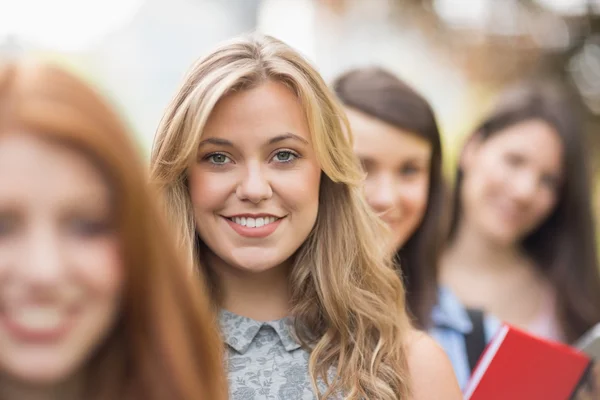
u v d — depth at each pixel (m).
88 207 0.98
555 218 3.67
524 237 3.70
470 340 2.94
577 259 3.66
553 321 3.65
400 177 2.89
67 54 6.23
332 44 7.84
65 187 0.96
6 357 0.98
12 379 1.03
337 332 1.89
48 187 0.95
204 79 1.78
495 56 7.88
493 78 7.88
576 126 3.65
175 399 1.08
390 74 2.96
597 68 7.59
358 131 2.82
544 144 3.59
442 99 7.96
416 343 1.95
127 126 1.01
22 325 0.97
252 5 7.30
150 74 6.85
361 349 1.87
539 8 7.77
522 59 7.82
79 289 0.99
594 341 2.21
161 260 1.06
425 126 2.91
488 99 7.80
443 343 2.95
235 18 7.27
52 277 0.95
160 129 1.87
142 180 1.02
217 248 1.81
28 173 0.94
